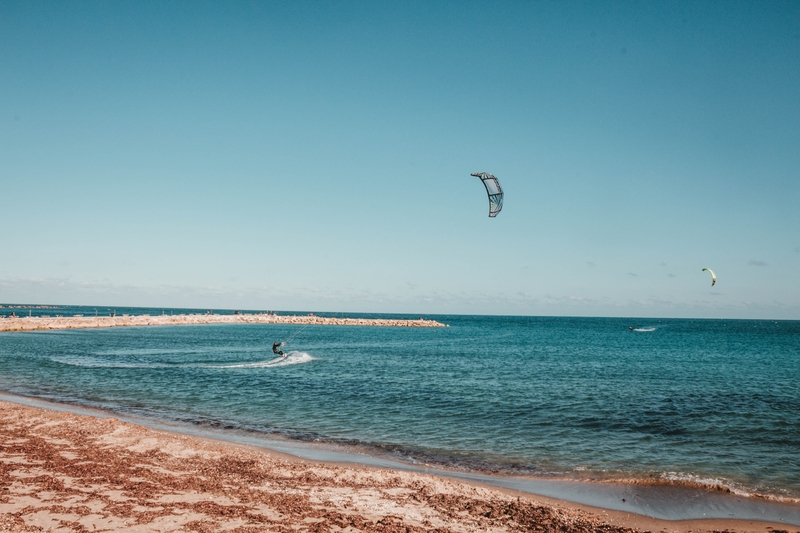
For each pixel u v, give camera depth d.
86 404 24.61
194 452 15.91
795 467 16.53
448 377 36.19
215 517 10.54
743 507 13.19
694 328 170.75
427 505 12.28
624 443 19.11
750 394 30.02
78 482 12.23
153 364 41.25
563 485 14.62
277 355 50.66
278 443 18.30
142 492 11.82
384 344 71.94
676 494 14.02
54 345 57.78
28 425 18.12
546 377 36.97
